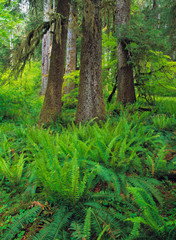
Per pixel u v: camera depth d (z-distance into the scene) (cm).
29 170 307
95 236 193
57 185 221
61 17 579
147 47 707
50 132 500
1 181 288
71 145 330
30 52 577
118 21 860
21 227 208
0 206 247
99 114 559
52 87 600
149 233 181
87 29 541
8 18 706
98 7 538
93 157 309
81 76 566
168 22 1209
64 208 225
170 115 676
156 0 1572
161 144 396
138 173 304
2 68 611
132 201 235
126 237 176
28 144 398
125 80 854
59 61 598
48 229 190
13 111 747
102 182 269
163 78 865
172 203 229
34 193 246
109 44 904
